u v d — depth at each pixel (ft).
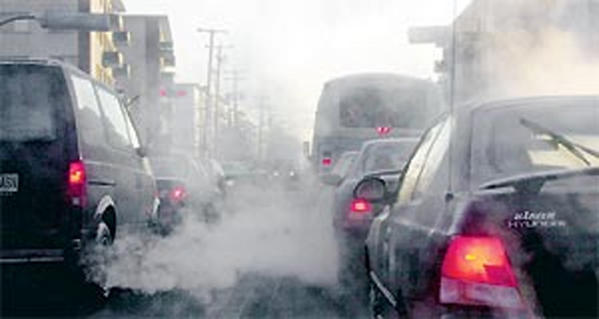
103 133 27.40
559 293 11.19
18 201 23.79
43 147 23.94
